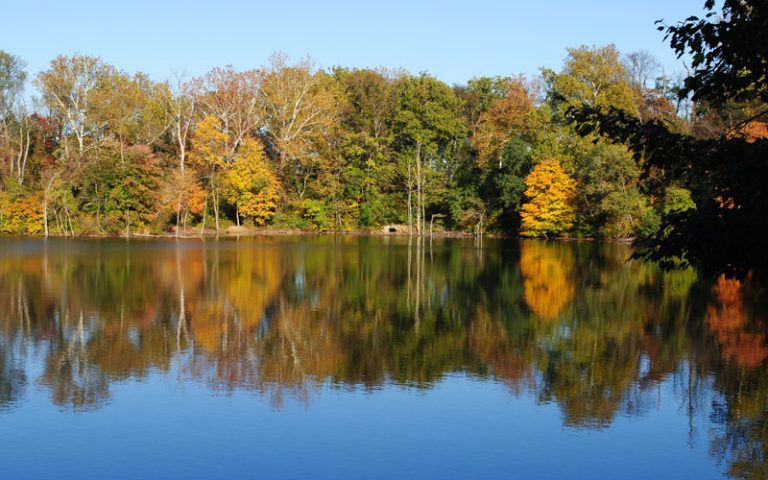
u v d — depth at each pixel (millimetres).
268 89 75438
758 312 24297
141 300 25906
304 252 48688
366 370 16547
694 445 12188
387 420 13148
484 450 11859
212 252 47562
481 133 75188
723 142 7457
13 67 73062
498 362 17391
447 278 33719
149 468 10969
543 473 11055
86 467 10984
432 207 78000
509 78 83062
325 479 10688
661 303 26094
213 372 16203
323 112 76375
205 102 72062
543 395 14758
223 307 24750
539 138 67750
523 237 69750
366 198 77062
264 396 14469
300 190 77500
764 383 15664
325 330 20984
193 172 68188
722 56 7219
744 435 12672
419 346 18984
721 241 6672
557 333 20719
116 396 14359
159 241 58562
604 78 68438
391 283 31812
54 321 21672
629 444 12203
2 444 11820
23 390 14680
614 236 60125
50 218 63938
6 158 69625
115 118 68812
